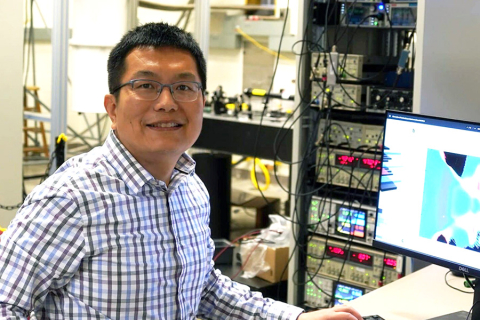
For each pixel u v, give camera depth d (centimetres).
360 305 185
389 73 276
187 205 144
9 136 362
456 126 166
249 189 582
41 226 122
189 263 139
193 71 132
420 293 196
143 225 132
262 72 590
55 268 124
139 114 129
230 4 589
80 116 530
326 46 276
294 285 282
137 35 132
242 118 387
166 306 134
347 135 269
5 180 363
